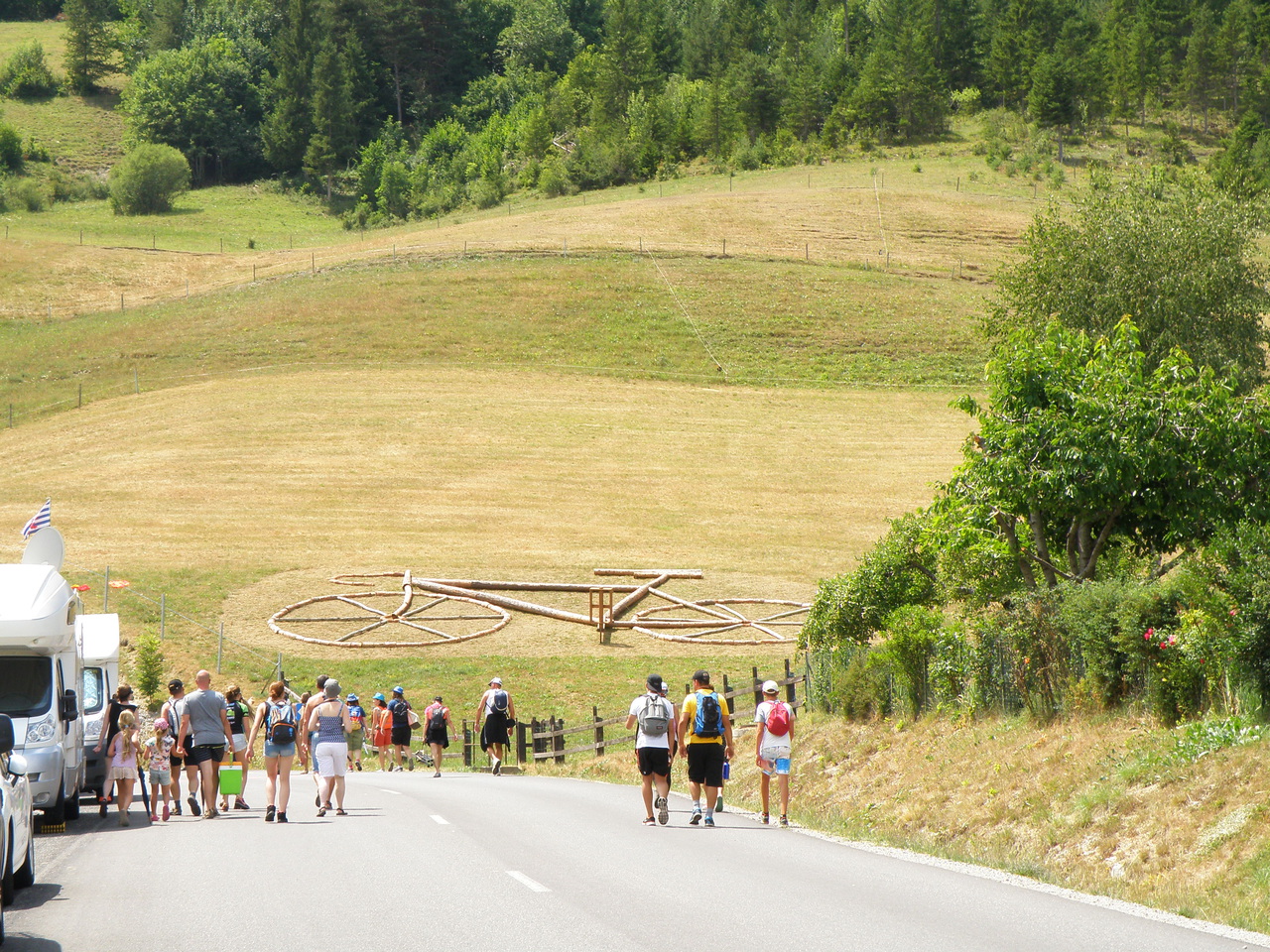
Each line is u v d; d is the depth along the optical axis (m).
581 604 70.19
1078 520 34.00
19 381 124.44
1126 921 14.88
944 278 161.75
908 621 32.59
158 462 94.56
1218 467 32.06
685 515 85.38
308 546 77.25
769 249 172.75
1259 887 16.47
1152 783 21.22
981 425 33.97
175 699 30.75
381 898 16.22
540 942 13.34
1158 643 23.89
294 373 121.19
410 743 54.84
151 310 150.12
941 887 17.36
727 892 16.64
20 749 26.19
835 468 96.88
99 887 18.05
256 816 29.39
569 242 171.38
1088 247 62.78
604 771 40.94
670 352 130.12
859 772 30.50
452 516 83.75
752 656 61.88
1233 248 62.06
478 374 121.19
